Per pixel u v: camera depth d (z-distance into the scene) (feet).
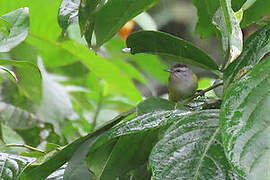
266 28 11.85
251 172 8.37
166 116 11.30
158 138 12.01
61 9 12.98
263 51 11.40
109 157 12.23
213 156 10.35
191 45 13.23
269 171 8.29
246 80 9.62
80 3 12.53
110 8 12.66
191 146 10.61
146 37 13.55
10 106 23.36
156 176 10.19
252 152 8.59
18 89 23.63
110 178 12.44
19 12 15.35
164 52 13.88
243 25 14.33
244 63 11.68
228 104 9.44
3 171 12.69
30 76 23.49
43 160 12.88
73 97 28.94
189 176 10.16
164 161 10.41
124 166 12.52
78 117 26.04
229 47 11.10
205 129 10.85
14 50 23.17
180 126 10.98
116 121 13.46
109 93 30.42
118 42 29.17
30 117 23.49
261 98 9.26
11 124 23.21
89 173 12.41
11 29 15.15
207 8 12.80
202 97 13.61
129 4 12.64
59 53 24.98
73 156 12.66
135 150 12.42
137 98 27.55
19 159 13.10
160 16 35.99
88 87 30.37
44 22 22.18
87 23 12.70
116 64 28.99
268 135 8.70
